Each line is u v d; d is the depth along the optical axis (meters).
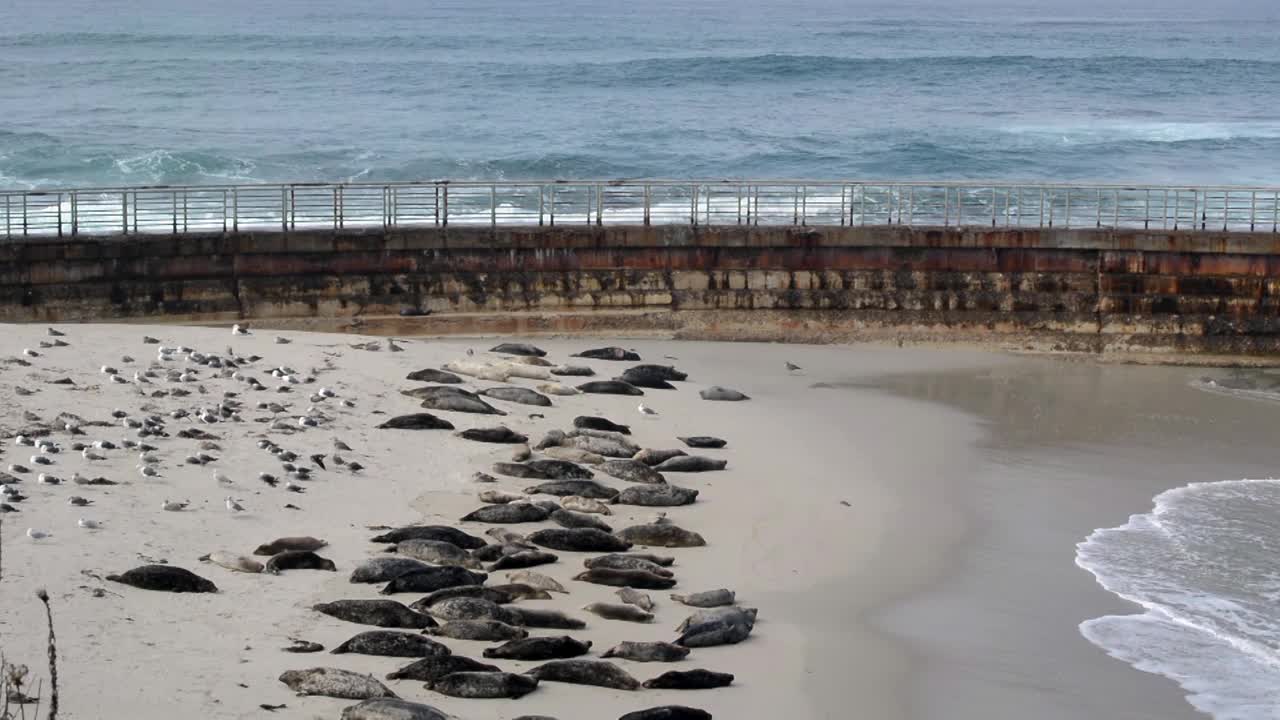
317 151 65.25
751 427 28.27
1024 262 37.19
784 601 19.33
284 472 21.94
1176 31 177.00
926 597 20.06
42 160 59.91
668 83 96.94
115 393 25.30
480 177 61.25
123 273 35.12
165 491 20.56
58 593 16.48
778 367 34.38
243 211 47.59
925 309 37.38
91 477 20.72
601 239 37.03
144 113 78.19
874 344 37.31
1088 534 23.20
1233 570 21.73
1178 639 19.06
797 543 21.67
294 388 27.05
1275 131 78.75
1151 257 36.78
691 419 28.39
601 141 70.25
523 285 37.06
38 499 19.61
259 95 88.06
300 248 36.03
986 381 34.00
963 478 25.94
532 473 22.89
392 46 128.62
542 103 86.50
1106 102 92.75
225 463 22.09
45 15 170.50
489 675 15.09
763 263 37.34
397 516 20.69
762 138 72.00
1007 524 23.53
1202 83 103.50
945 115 84.81
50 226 38.06
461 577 18.00
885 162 65.62
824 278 37.44
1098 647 18.72
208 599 16.94
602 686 15.71
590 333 37.06
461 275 36.84
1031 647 18.61
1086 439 29.05
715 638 17.42
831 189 56.28
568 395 29.09
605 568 18.98
